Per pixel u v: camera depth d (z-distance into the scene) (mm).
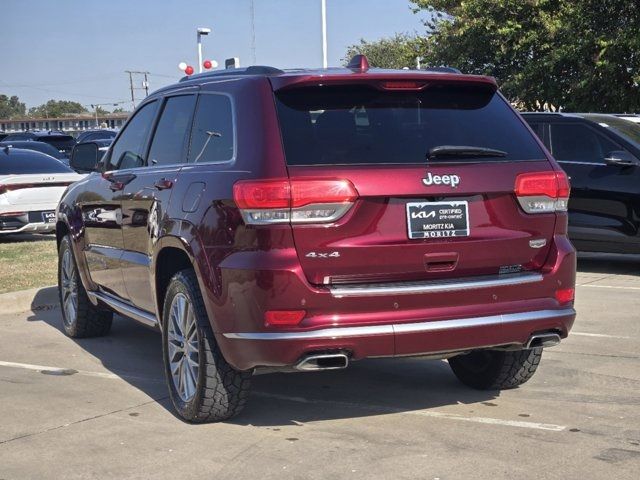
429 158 4566
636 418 5043
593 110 19391
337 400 5488
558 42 20031
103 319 7371
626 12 18359
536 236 4781
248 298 4348
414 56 25500
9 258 11422
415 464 4328
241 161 4551
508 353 5387
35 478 4238
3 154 14203
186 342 5004
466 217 4578
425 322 4430
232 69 5301
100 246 6566
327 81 4645
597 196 10406
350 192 4332
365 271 4402
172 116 5719
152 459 4469
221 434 4840
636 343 6945
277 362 4320
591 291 9406
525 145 4898
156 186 5453
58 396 5680
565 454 4449
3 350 7059
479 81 4945
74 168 7062
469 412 5199
